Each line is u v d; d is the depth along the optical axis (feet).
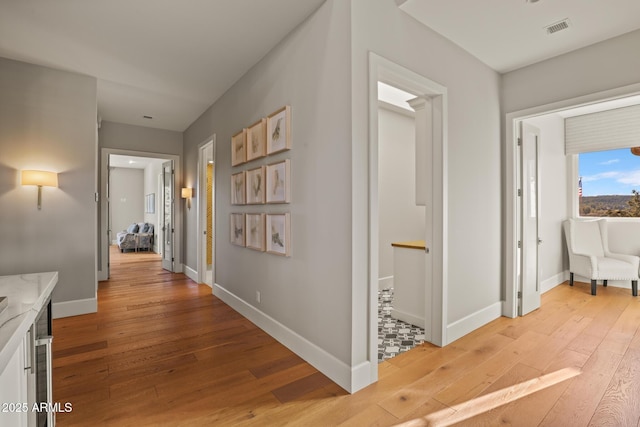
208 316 11.83
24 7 7.96
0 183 10.59
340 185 7.20
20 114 10.89
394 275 11.59
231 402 6.53
